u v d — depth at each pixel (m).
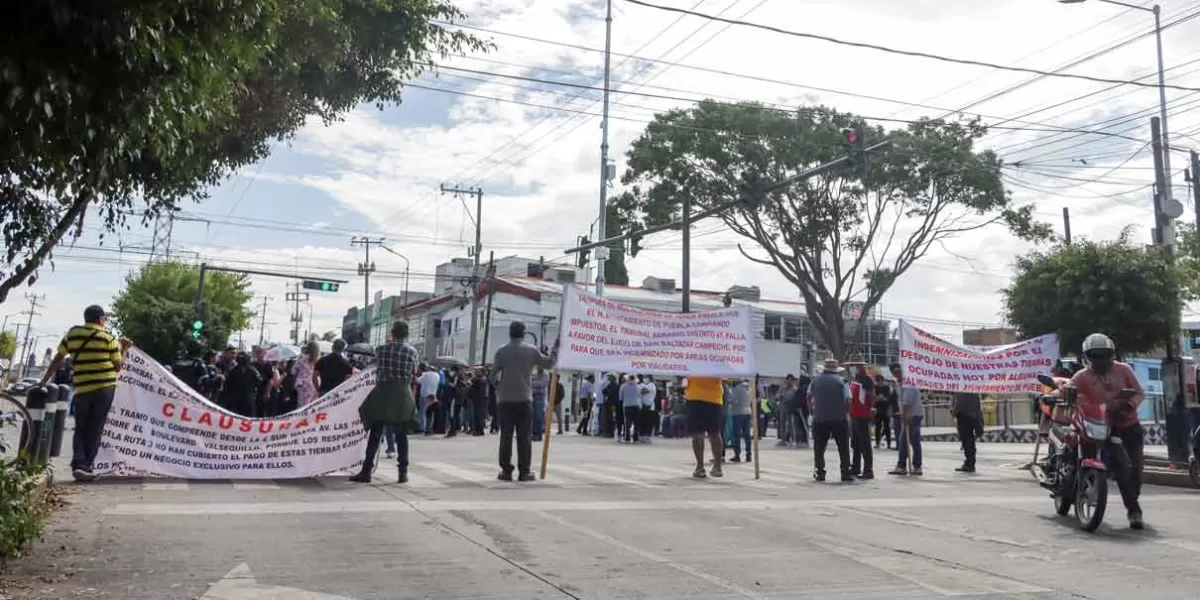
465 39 12.05
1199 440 12.90
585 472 12.81
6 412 9.62
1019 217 32.78
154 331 59.16
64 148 4.66
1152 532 8.51
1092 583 6.32
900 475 14.48
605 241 27.66
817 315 37.50
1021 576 6.50
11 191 6.11
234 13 4.92
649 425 24.41
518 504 9.20
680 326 12.91
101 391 9.94
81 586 5.48
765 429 28.77
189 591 5.45
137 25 4.33
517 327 11.56
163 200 8.29
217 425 10.76
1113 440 8.67
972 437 15.09
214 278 66.12
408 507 8.80
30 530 6.13
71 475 10.48
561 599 5.55
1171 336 15.70
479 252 46.72
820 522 8.70
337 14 9.73
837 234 34.00
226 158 10.65
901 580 6.29
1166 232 17.42
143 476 10.53
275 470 10.91
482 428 22.92
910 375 14.57
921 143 32.41
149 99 4.71
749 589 5.91
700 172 32.84
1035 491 11.87
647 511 9.02
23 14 4.09
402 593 5.57
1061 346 16.53
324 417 11.24
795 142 31.83
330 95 11.37
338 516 8.18
